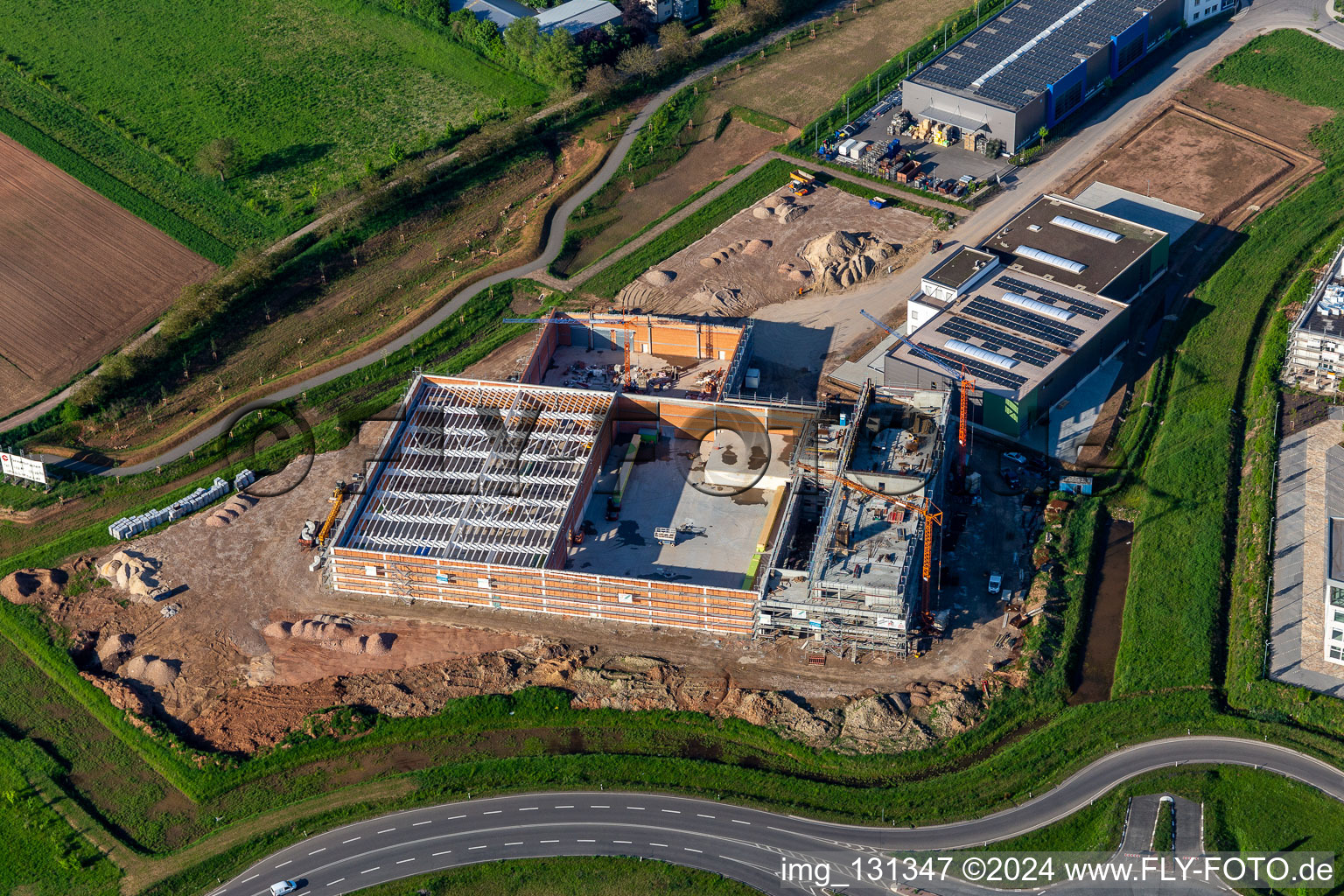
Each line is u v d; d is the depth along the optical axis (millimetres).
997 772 159375
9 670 182250
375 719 171125
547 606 183750
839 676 172625
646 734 168250
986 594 182000
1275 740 159000
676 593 176625
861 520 179500
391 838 157750
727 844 154250
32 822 162250
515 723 170375
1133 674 169125
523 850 155125
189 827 161125
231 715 173250
